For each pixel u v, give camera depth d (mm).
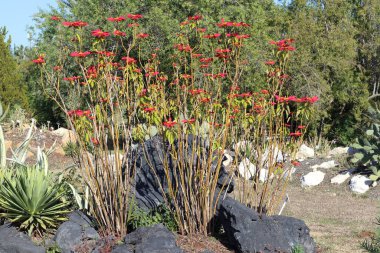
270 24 25359
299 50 23312
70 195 8453
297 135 7504
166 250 6594
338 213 10586
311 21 24734
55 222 7773
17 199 7430
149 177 8164
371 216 10312
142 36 7434
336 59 24141
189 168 7508
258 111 7781
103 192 7352
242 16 20062
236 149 7793
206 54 11281
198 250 6980
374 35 28250
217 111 7684
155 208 7832
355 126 24469
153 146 8180
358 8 29578
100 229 7414
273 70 7844
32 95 25062
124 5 20984
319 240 8430
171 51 18156
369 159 13039
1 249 7051
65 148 15188
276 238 6855
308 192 12703
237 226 6910
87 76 7355
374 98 27859
